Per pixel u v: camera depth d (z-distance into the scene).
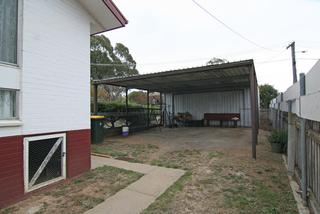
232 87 12.34
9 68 2.79
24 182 2.96
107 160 5.12
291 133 3.94
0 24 2.77
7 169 2.74
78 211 2.61
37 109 3.17
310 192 2.70
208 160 5.02
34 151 3.15
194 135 9.70
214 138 8.63
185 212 2.58
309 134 2.76
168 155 5.62
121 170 4.27
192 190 3.25
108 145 7.14
